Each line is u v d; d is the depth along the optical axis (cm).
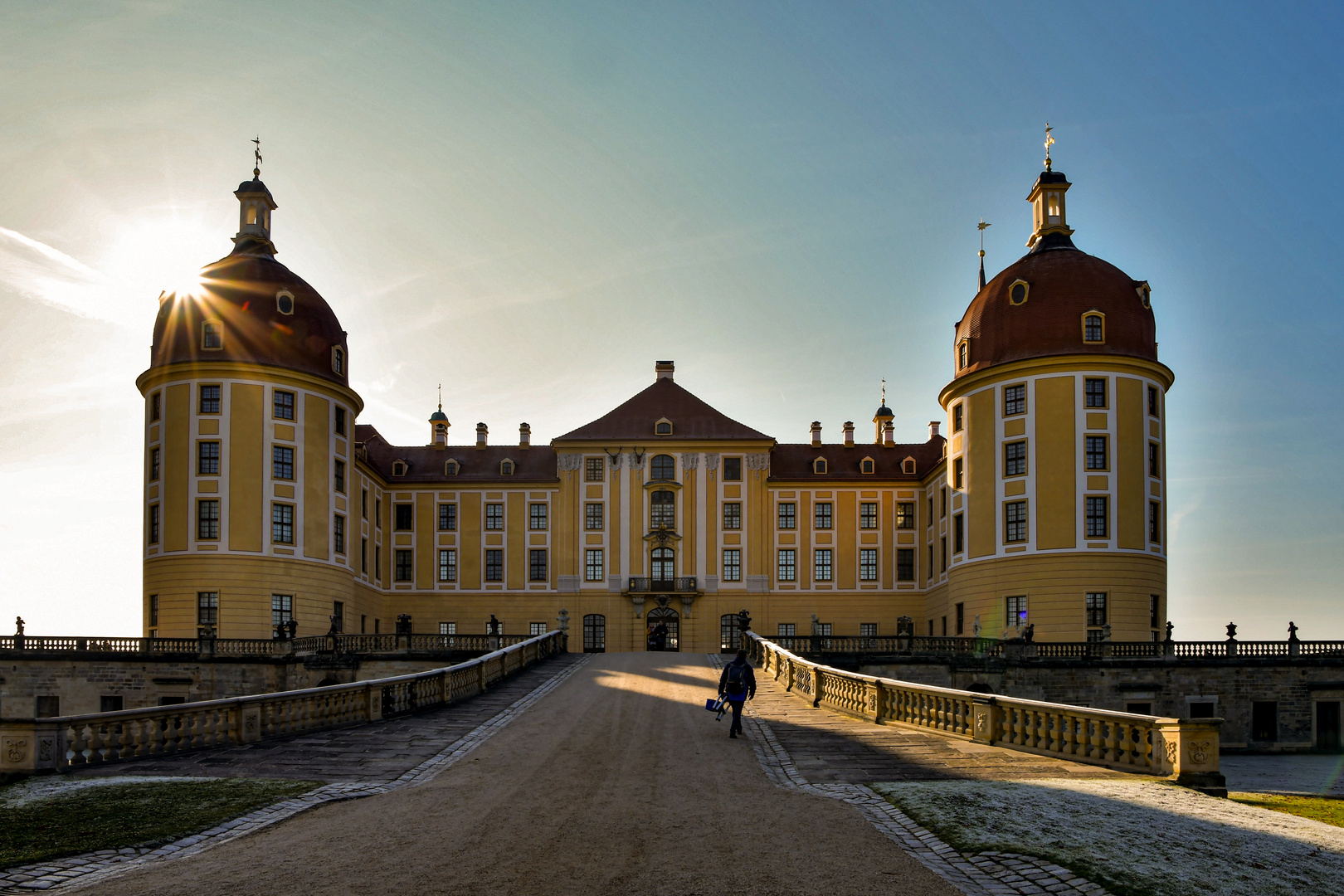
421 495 6806
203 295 5309
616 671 3916
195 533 5038
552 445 6681
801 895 1088
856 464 6931
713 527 6625
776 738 2191
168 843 1334
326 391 5478
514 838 1315
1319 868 1241
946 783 1639
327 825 1406
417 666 4547
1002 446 5009
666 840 1298
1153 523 4888
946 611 5812
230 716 2130
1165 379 5009
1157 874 1192
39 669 4522
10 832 1391
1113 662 4212
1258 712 4162
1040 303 5025
